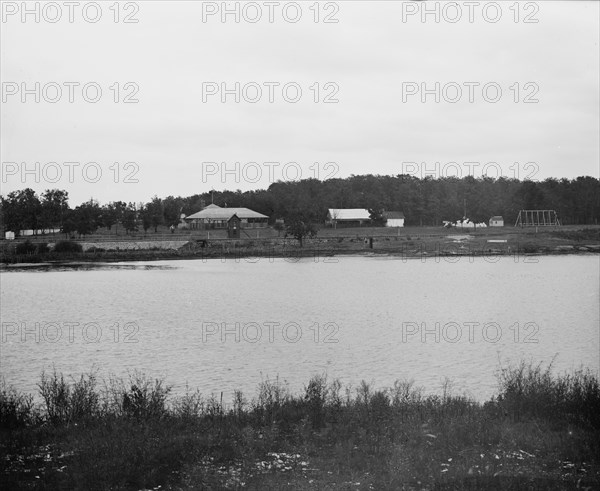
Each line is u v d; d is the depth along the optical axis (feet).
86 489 39.27
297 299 249.14
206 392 95.66
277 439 51.01
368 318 196.85
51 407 64.54
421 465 43.32
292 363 120.78
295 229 495.00
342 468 43.39
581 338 155.33
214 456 45.80
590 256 485.97
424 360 124.16
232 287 291.38
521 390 64.49
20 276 329.72
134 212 602.03
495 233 579.48
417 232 587.27
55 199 592.60
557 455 45.47
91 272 352.69
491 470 41.88
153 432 51.11
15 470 43.39
